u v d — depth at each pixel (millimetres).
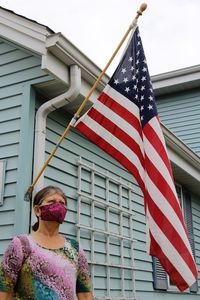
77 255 2238
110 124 3590
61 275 2051
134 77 3695
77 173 4832
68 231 4445
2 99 4453
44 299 1973
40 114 4273
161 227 3125
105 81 4766
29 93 4309
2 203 4004
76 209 4660
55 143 4547
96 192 5168
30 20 4262
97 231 4902
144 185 3322
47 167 4324
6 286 2035
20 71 4473
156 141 3373
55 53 4156
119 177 5805
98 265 4852
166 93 11125
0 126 4332
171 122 10867
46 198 2230
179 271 3023
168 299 6664
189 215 8305
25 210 3838
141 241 6066
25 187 3928
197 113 10602
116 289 5121
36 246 2092
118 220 5559
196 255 8227
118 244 5422
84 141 5152
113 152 3516
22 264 2039
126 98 3641
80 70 4398
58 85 4328
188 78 10430
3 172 4094
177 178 7926
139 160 3436
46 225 2191
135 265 5754
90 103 4734
